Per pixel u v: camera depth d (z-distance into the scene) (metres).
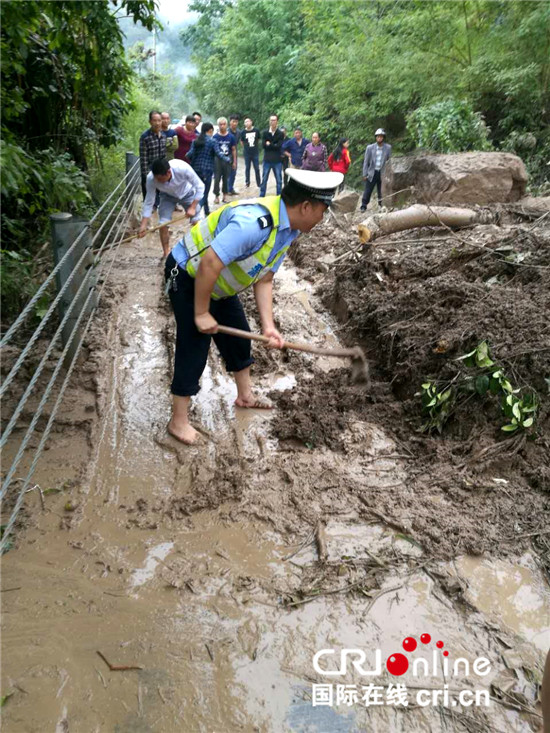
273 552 2.98
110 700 2.24
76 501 3.31
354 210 9.98
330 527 3.13
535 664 2.41
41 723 2.16
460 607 2.67
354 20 16.14
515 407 3.51
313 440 3.82
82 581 2.79
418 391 4.12
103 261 7.24
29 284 5.47
